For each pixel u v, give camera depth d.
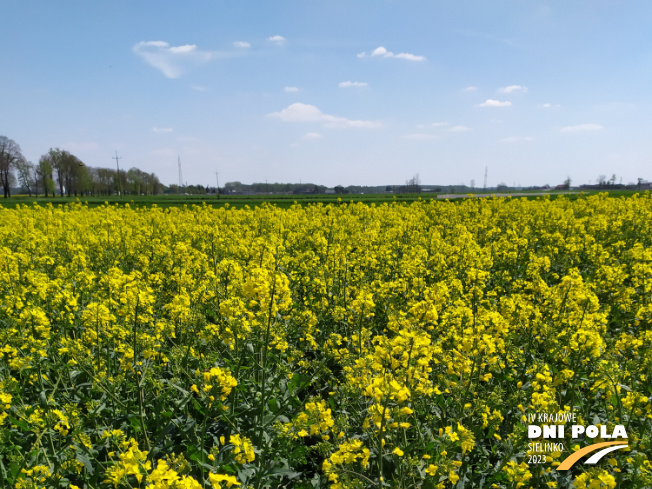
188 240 12.87
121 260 11.52
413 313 4.47
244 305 5.44
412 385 3.90
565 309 6.28
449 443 3.57
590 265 11.38
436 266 9.88
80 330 6.23
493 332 5.08
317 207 22.42
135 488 3.10
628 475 3.67
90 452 3.94
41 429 4.18
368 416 3.99
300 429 3.69
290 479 4.14
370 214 19.09
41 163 90.81
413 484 3.51
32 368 5.31
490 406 4.49
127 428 4.56
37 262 9.95
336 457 3.35
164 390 4.94
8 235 13.06
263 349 4.89
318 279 8.05
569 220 15.12
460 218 19.64
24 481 3.46
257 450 3.87
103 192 122.25
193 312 6.12
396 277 9.78
